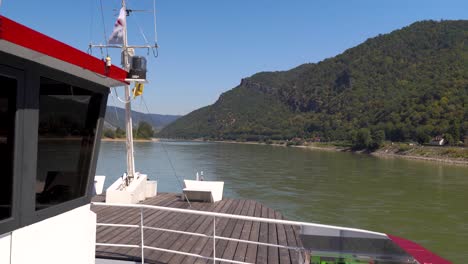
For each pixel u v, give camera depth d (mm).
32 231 3016
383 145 104500
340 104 175750
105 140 96938
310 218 23516
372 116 145250
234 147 128250
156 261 6312
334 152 108688
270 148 125875
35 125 2977
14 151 2783
